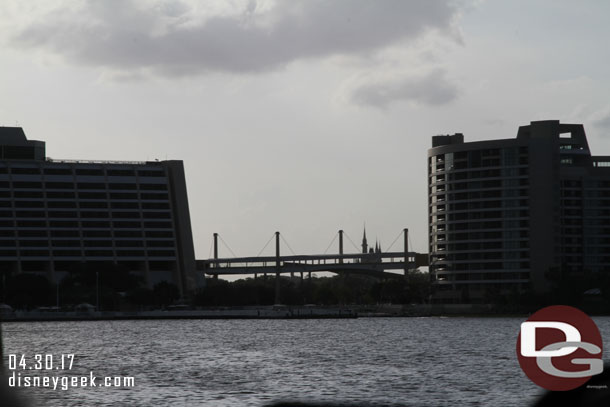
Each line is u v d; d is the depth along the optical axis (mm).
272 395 88125
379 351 153125
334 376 107875
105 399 83688
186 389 92938
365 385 97250
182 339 194625
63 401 81625
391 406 79562
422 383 98812
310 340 190000
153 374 110812
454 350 154250
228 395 87875
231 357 140250
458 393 89062
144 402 82062
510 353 145750
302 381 101812
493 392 89750
